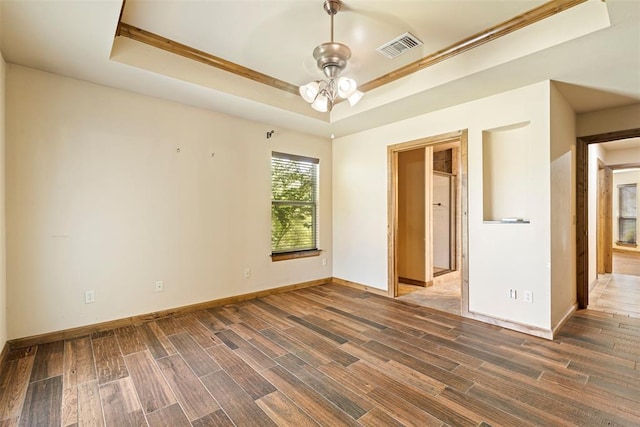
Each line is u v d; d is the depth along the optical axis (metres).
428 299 4.21
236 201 4.07
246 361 2.46
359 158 4.79
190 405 1.91
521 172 3.21
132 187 3.25
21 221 2.67
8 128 2.61
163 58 2.86
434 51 2.85
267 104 3.63
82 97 2.96
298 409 1.87
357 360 2.47
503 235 3.18
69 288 2.89
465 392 2.03
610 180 5.82
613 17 1.93
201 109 3.74
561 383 2.12
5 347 2.52
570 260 3.56
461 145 3.52
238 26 2.50
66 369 2.32
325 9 2.27
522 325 3.03
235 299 4.06
